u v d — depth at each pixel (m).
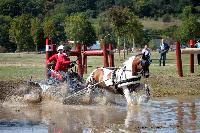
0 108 17.36
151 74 28.97
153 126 13.34
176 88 23.08
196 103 18.44
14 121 14.38
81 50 28.02
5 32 109.62
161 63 40.69
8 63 42.00
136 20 58.50
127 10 57.72
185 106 17.56
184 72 30.50
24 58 54.81
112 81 18.06
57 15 150.88
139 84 17.77
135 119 14.70
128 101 17.64
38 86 19.20
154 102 18.72
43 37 96.62
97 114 15.86
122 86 17.77
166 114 15.64
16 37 96.75
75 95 18.72
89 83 18.97
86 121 14.38
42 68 34.03
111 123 13.98
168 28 150.12
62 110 16.88
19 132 12.59
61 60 19.27
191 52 28.31
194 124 13.62
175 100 19.39
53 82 19.09
